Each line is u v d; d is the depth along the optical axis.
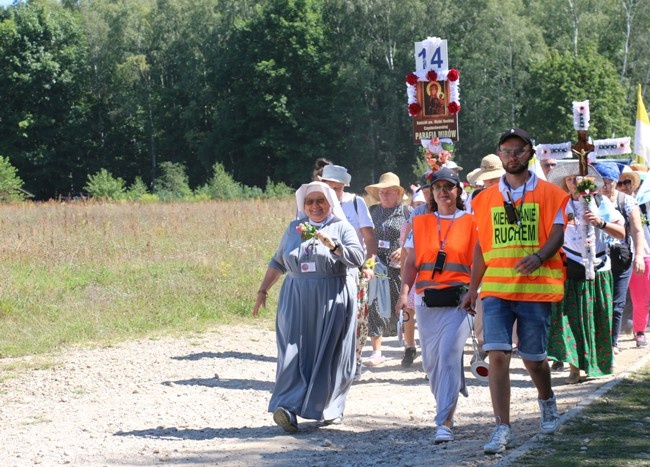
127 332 16.00
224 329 16.59
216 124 90.75
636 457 7.31
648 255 14.14
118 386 12.28
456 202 9.31
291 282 9.92
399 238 14.09
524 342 8.02
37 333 15.41
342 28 86.19
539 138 77.75
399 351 14.77
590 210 10.42
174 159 97.19
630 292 14.30
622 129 75.62
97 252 22.81
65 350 14.59
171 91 95.69
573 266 11.15
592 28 83.12
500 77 80.50
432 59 14.50
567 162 11.31
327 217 10.03
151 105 96.69
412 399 11.16
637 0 82.56
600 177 11.06
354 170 85.50
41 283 18.75
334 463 8.12
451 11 82.19
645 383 10.58
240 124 87.94
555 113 76.75
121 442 9.30
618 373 11.51
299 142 86.94
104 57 97.56
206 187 68.25
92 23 97.94
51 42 95.19
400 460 8.02
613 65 82.75
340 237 9.94
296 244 9.90
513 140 7.97
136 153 98.88
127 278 19.89
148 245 23.44
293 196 65.44
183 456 8.66
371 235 12.70
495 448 7.73
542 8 86.75
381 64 84.94
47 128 94.12
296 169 86.25
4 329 15.49
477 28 81.31
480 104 80.69
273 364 13.84
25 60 93.25
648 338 14.84
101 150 97.38
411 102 14.55
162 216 34.25
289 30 86.12
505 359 7.93
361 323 12.50
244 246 24.56
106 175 67.38
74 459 8.65
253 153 87.50
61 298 17.80
